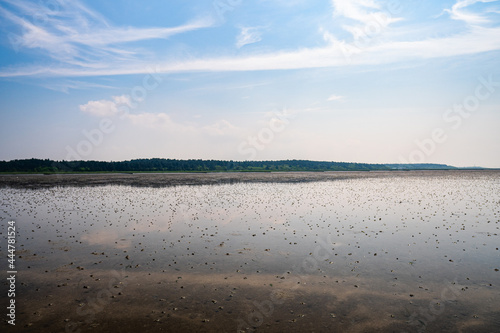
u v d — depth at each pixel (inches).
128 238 798.5
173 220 1042.1
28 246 722.2
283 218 1079.0
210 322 374.9
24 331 354.6
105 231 879.7
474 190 2164.1
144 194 1898.4
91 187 2413.9
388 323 371.6
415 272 543.2
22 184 2706.7
